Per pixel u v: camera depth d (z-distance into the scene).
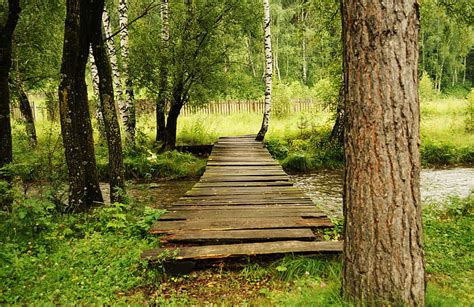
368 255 2.77
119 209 5.79
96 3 6.31
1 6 8.93
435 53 49.50
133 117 13.31
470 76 54.28
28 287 3.62
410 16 2.57
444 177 11.10
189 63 12.84
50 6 11.04
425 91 29.88
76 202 6.30
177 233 4.74
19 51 10.53
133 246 4.73
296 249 4.13
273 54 42.12
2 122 6.21
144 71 12.94
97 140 14.01
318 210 5.74
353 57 2.69
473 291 3.31
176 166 12.51
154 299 3.48
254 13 13.80
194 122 18.75
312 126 16.02
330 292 3.19
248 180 8.22
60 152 7.09
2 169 5.59
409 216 2.69
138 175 11.93
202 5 12.99
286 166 13.12
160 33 13.34
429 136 15.31
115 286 3.66
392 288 2.72
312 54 44.81
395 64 2.58
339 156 13.74
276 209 5.80
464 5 11.80
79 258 4.30
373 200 2.71
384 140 2.64
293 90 28.34
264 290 3.57
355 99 2.71
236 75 16.02
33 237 4.90
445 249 4.36
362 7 2.60
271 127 18.02
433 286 3.31
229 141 15.02
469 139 14.81
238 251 4.09
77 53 6.04
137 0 12.77
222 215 5.50
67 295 3.48
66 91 6.07
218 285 3.78
